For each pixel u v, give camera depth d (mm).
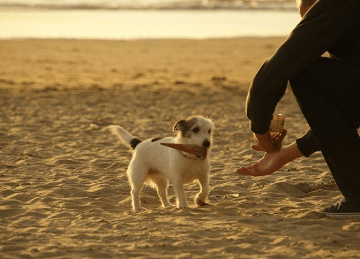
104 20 57594
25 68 27875
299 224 6867
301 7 7109
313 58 6344
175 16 65688
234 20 61812
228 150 12531
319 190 8961
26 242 6141
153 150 8484
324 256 5617
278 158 7449
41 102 19312
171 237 6305
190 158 8008
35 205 8039
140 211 8047
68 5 73250
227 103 19625
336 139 6566
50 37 41938
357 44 6418
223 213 7656
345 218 6980
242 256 5645
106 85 23469
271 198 8578
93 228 6773
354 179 6750
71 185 9375
